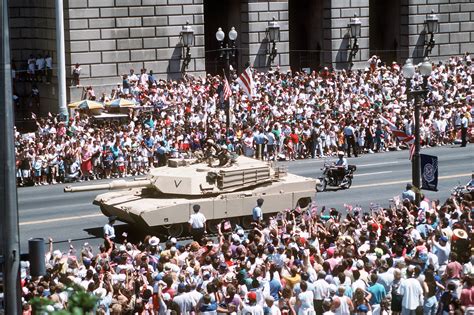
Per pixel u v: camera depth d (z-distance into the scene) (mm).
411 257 56531
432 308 51781
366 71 137125
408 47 153625
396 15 155375
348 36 148750
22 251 74188
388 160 112312
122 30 130750
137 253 62219
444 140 123000
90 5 128000
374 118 117938
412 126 118125
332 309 48844
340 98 124000
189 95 122062
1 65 37875
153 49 133250
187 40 134750
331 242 61906
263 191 82562
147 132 108312
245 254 59344
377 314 51062
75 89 126438
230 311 49156
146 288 52812
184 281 52344
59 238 79375
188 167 83250
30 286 52156
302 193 84562
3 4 37844
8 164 37938
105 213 83500
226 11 146625
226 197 80562
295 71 151750
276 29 142875
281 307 50031
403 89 130125
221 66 148750
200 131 110188
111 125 111250
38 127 115625
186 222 79312
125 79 124875
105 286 52938
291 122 113562
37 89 131250
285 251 58219
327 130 114875
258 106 119438
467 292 49375
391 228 64250
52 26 128500
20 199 94750
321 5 149250
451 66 142500
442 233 59531
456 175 102438
